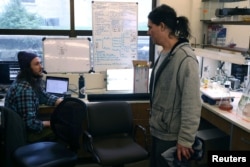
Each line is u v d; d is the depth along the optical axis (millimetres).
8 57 3506
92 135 2553
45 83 3193
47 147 2293
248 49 2760
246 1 3002
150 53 3762
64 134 2377
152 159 2037
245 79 3154
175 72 1734
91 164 3082
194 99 1690
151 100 1944
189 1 3529
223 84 3207
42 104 2830
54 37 3400
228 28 3367
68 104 2348
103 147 2418
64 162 2105
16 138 2246
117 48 3553
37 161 2051
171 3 3500
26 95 2389
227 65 3422
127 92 3285
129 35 3564
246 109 2338
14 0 3391
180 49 1747
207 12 3463
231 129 2332
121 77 3430
